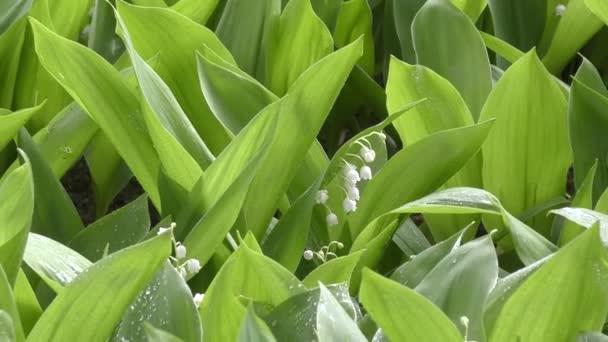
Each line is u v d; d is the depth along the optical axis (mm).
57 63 1023
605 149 1118
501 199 1137
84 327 852
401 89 1108
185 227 998
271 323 865
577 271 854
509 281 905
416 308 824
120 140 1043
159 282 867
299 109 1028
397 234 1120
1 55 1147
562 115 1108
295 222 1019
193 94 1114
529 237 998
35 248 926
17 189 917
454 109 1108
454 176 1130
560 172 1126
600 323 870
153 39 1101
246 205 1040
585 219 974
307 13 1155
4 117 1029
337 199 1080
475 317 877
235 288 914
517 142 1116
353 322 827
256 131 980
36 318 912
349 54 1022
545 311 862
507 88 1102
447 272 895
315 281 951
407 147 1046
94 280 842
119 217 1026
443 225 1142
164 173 1012
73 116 1122
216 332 871
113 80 1035
